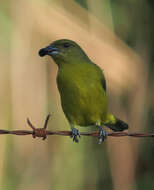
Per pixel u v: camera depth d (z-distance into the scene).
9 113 12.23
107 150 14.73
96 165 14.71
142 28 15.83
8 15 12.57
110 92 13.71
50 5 12.91
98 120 11.40
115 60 13.26
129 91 14.05
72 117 11.36
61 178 13.71
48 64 12.83
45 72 12.73
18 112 12.32
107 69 13.14
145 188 15.28
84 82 11.05
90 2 13.73
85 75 11.09
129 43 15.66
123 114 14.23
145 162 15.34
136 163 15.07
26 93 12.41
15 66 12.33
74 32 12.93
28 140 13.09
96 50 13.08
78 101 11.07
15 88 12.28
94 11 13.71
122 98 14.02
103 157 14.89
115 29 15.60
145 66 14.89
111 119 11.83
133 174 14.88
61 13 12.95
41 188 13.48
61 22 12.88
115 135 10.02
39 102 12.55
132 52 13.87
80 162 13.88
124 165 14.76
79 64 11.23
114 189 14.63
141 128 14.66
